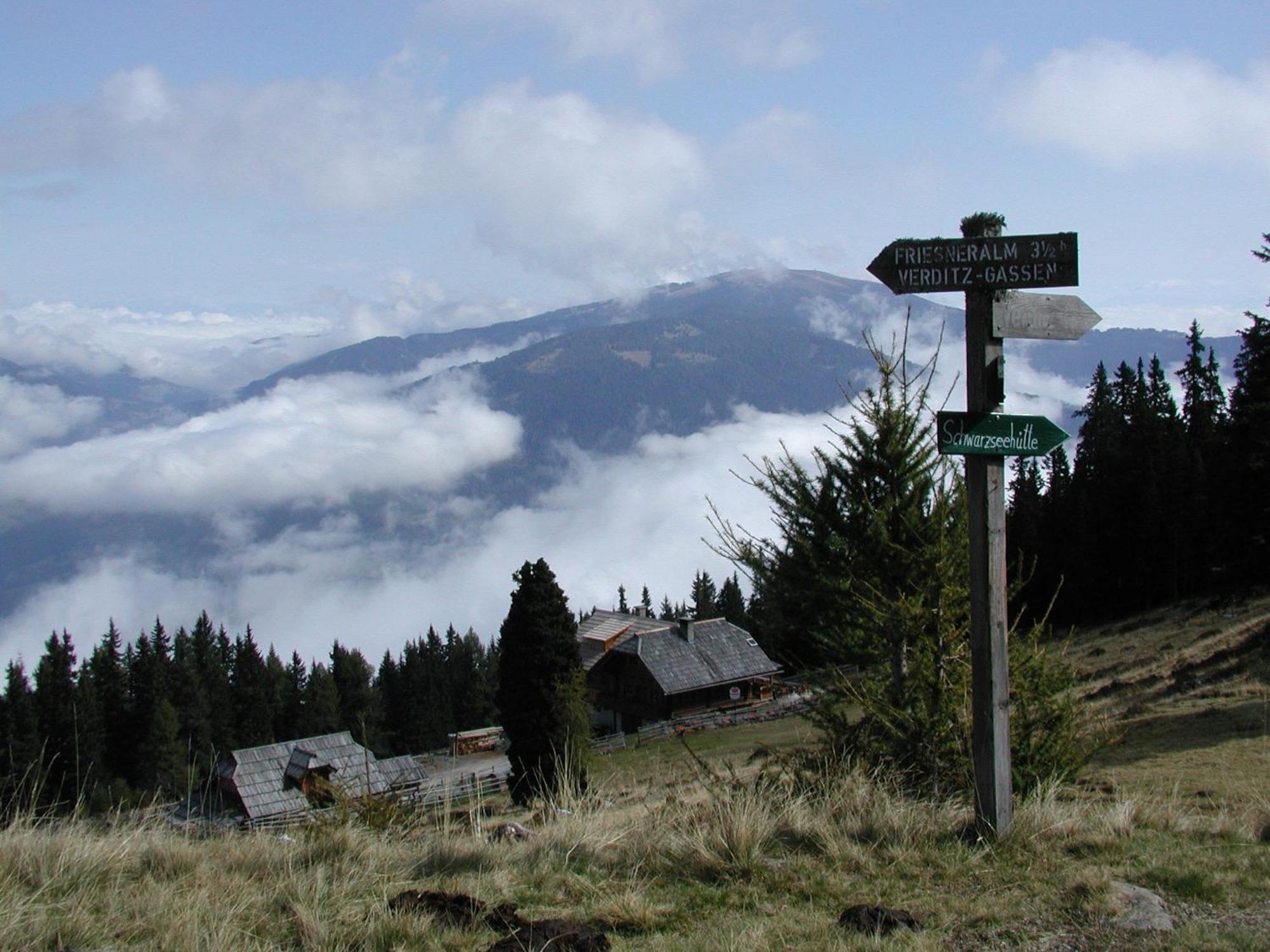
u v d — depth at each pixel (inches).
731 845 268.1
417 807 342.0
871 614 394.9
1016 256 277.7
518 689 1135.0
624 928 215.9
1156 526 2235.5
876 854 269.4
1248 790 488.4
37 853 251.1
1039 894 234.4
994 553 286.5
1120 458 2388.0
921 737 370.6
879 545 400.5
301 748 1128.8
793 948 201.0
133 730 2343.8
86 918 208.7
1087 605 2426.2
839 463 416.5
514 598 1148.5
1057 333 293.4
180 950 194.5
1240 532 1235.2
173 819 318.0
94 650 2576.3
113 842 269.0
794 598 428.8
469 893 237.1
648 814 313.0
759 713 1884.8
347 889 239.0
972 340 287.9
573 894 240.4
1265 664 1126.4
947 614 377.4
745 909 228.4
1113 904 223.3
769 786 334.3
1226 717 880.3
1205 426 2623.0
